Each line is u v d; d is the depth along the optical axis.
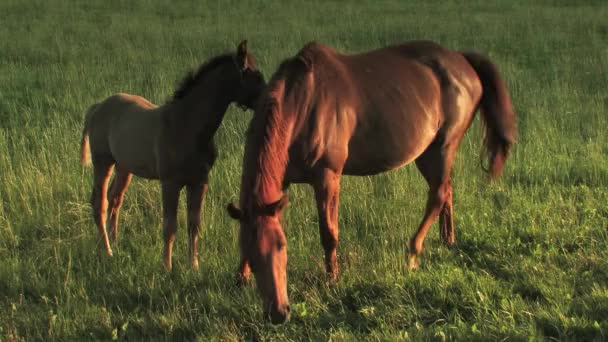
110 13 17.95
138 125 5.73
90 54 13.38
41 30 15.24
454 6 19.22
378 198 6.97
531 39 14.34
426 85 5.62
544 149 8.15
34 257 5.89
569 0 19.84
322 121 4.96
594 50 13.36
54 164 7.62
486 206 6.70
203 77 5.43
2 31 14.95
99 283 5.44
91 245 6.07
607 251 5.54
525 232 6.05
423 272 5.38
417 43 5.91
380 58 5.57
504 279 5.28
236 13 18.08
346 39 14.70
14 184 6.96
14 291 5.33
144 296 5.24
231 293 5.22
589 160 7.67
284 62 5.04
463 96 5.83
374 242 6.00
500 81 6.04
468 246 5.98
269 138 4.47
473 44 14.19
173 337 4.68
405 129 5.42
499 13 18.06
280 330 4.66
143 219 6.62
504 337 4.37
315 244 6.04
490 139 6.10
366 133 5.29
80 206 6.71
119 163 5.99
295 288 5.20
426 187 7.17
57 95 10.52
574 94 10.35
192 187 5.64
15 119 9.45
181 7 18.83
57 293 5.28
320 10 18.44
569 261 5.44
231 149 8.20
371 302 4.97
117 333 4.73
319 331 4.59
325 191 5.09
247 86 5.30
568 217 6.31
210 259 5.71
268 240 4.02
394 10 18.66
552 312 4.63
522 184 7.34
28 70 12.02
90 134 6.25
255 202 4.19
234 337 4.51
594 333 4.37
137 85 10.85
